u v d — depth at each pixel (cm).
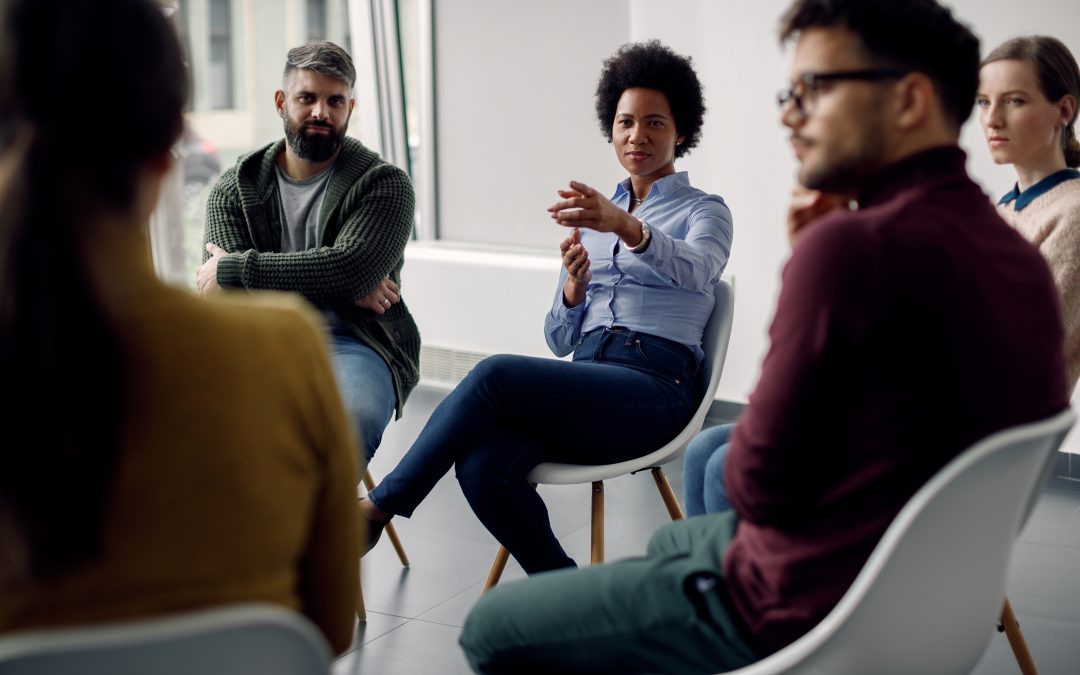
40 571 87
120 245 89
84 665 81
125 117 88
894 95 120
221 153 503
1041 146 229
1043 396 119
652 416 231
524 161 521
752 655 125
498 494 221
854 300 112
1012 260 119
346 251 272
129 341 88
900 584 113
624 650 131
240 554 93
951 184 119
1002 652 247
